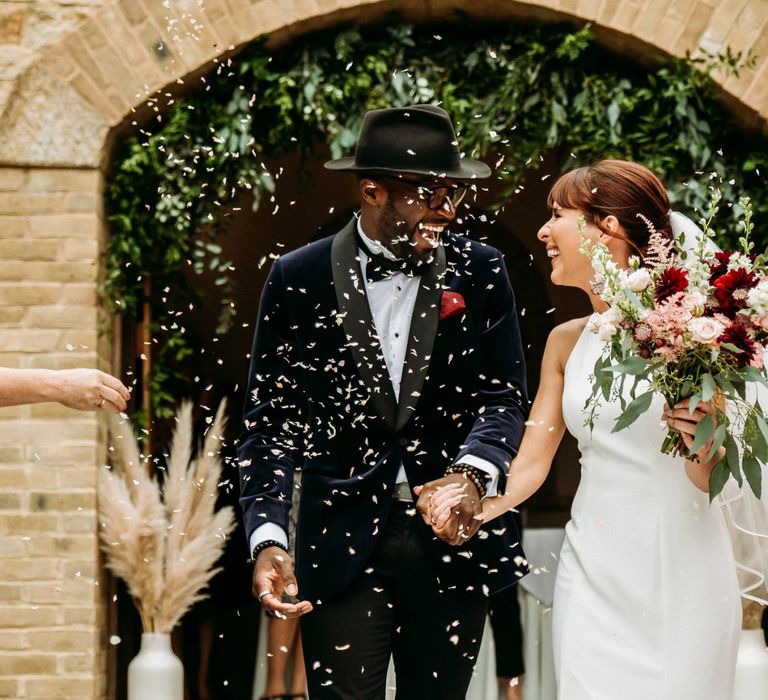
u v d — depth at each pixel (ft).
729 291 9.41
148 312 18.15
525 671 17.66
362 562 10.30
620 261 10.55
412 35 18.13
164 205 17.62
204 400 21.11
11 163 17.34
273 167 25.59
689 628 10.01
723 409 9.53
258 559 10.43
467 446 10.41
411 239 10.43
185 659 21.22
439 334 10.52
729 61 17.58
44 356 17.25
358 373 10.50
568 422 10.68
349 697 10.32
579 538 10.48
